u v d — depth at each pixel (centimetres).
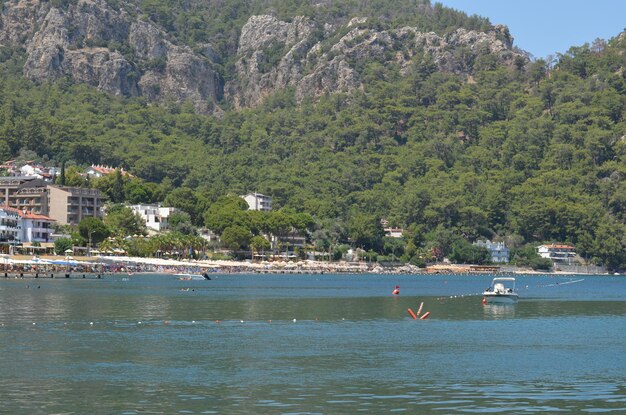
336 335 14825
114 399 9425
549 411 9094
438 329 16012
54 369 11050
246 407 9150
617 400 9612
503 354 12769
